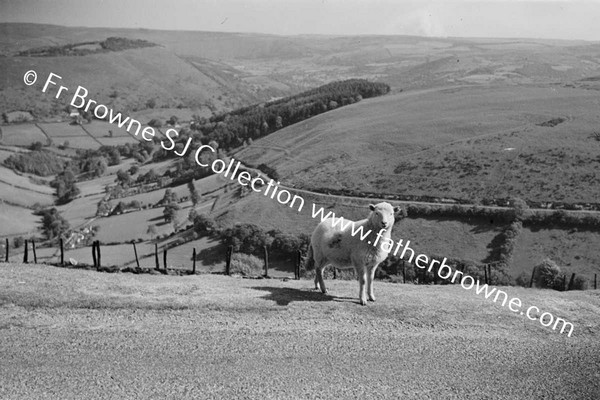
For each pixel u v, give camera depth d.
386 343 12.70
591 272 62.62
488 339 13.40
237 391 10.22
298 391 10.38
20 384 9.98
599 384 11.70
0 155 128.62
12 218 100.06
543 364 12.35
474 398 10.72
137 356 11.23
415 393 10.68
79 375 10.39
